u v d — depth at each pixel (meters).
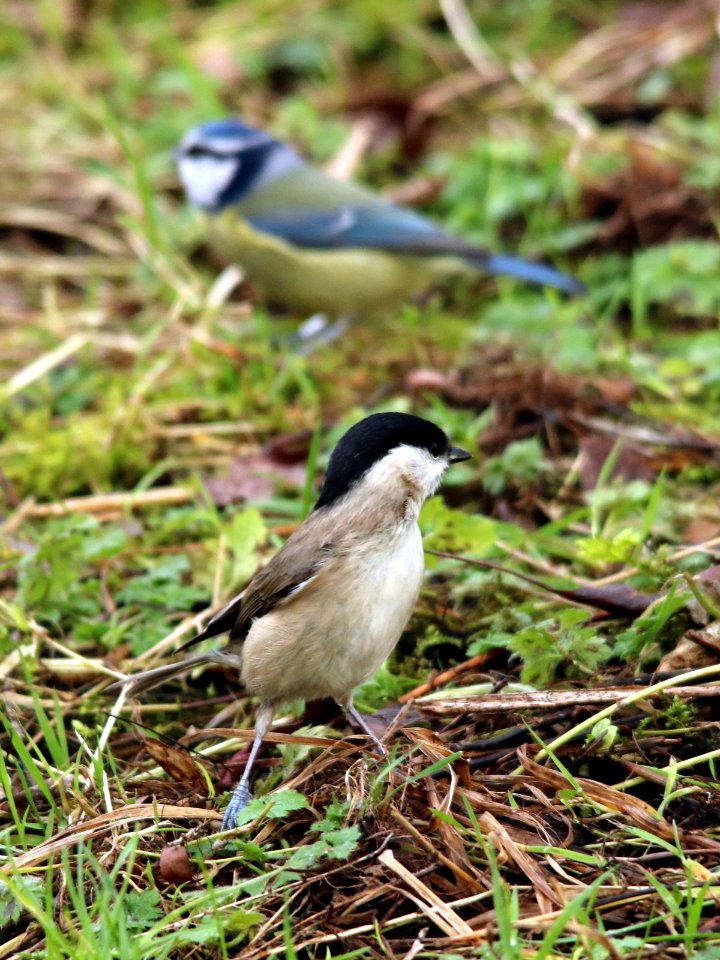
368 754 6.72
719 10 16.25
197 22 18.36
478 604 8.36
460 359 11.93
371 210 12.69
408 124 15.96
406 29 17.47
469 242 13.81
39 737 7.45
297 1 18.28
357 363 12.31
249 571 8.87
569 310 12.37
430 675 7.80
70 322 13.09
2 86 17.36
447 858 6.11
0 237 14.66
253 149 12.77
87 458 10.62
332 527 6.74
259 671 6.95
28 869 6.29
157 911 6.00
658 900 5.79
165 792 7.00
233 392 11.62
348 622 6.73
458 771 6.54
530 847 6.07
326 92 17.05
